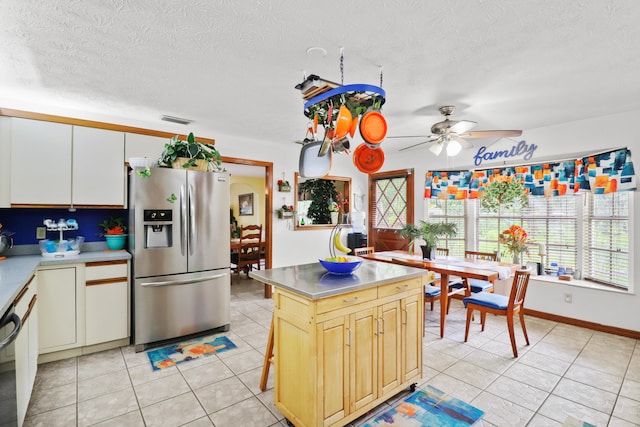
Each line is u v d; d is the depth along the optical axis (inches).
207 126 150.1
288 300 74.0
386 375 80.7
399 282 84.3
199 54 83.1
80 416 78.3
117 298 116.6
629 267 127.3
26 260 105.3
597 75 94.0
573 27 69.8
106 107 123.4
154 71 93.0
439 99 113.8
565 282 144.6
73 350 110.4
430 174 190.7
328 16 66.7
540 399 85.8
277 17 67.1
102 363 105.9
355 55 83.0
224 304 134.3
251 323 145.4
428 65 88.3
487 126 148.3
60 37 74.7
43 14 65.7
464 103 117.8
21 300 76.0
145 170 116.3
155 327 117.8
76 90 107.0
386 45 77.9
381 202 227.3
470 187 178.2
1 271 87.5
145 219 116.4
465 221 187.0
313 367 65.8
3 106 113.7
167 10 64.8
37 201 112.4
